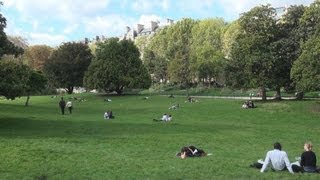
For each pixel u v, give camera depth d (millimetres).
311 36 67875
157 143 32969
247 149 30844
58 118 56406
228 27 147750
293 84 75812
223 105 76250
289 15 81375
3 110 70062
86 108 79500
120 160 24359
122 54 122250
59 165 22562
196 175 20047
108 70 119812
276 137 39469
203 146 32094
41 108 77000
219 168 21828
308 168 20859
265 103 74312
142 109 75812
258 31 78938
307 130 46750
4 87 45719
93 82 121812
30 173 20438
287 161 20828
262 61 75125
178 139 35812
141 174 20297
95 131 40844
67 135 37188
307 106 67438
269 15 80125
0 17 54031
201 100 90500
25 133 38531
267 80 76000
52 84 145125
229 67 80750
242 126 49312
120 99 103000
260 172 20719
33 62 178125
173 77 137750
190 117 62562
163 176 19844
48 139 33594
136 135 38062
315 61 61344
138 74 122250
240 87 81000
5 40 54250
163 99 98375
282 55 76625
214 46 152875
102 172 20828
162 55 173625
